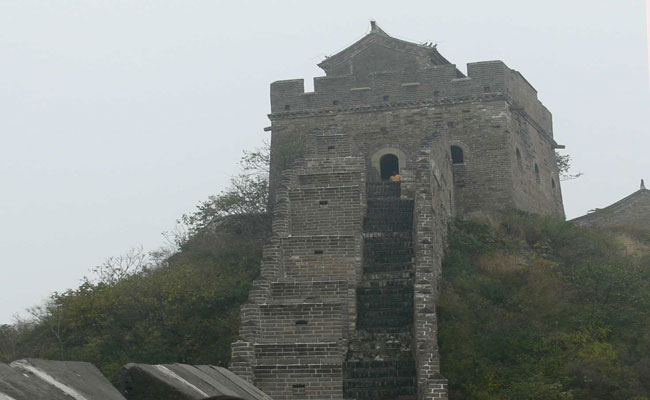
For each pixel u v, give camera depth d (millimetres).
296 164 41625
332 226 39031
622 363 32531
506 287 38938
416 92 50938
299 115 52031
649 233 49156
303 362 31609
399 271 37688
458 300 36719
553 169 58375
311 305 32969
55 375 5809
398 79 51312
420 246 35312
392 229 40812
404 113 50875
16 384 5445
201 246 45062
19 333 40031
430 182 37656
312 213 39250
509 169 49094
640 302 37125
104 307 38250
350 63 54219
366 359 33125
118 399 5945
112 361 35594
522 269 40094
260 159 49562
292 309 32969
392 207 42469
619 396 30547
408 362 32688
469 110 50125
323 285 34438
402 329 34625
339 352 32031
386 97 51281
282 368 31609
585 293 38219
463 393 31516
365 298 36406
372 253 39094
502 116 49688
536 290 37812
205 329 37281
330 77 52125
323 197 39344
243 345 31562
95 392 5832
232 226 47281
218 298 38875
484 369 32500
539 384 30688
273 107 52500
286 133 52062
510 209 48562
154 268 43844
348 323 34531
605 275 38250
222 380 7871
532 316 36000
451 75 50656
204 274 40906
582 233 45656
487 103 50000
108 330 37594
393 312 35594
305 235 38281
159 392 6668
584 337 34344
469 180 49312
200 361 35688
